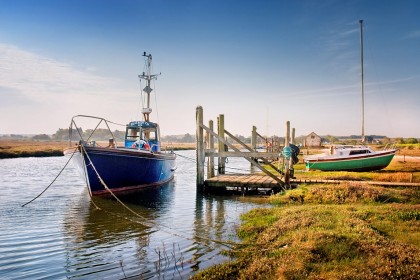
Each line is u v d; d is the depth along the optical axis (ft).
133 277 25.85
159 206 55.06
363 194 51.75
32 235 37.88
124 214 48.85
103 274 26.71
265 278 22.30
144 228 40.70
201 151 68.74
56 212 50.26
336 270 22.02
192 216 47.21
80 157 58.54
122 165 62.80
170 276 25.70
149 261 29.25
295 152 70.54
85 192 70.33
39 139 647.56
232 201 59.26
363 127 121.90
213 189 68.80
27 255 31.35
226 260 28.43
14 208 53.01
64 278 26.07
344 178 74.79
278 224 35.70
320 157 100.32
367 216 37.35
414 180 72.02
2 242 35.29
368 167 96.02
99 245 34.19
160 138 84.79
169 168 88.07
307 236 28.76
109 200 59.77
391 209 40.22
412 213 37.37
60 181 89.71
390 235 30.04
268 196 64.39
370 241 26.58
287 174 64.44
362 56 121.70
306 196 53.93
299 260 23.66
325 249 25.41
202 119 69.31
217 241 33.86
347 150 99.35
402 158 138.72
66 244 34.60
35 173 110.32
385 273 20.99
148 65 86.17
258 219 41.19
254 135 131.34
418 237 29.27
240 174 85.56
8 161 167.22
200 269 26.81
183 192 71.56
